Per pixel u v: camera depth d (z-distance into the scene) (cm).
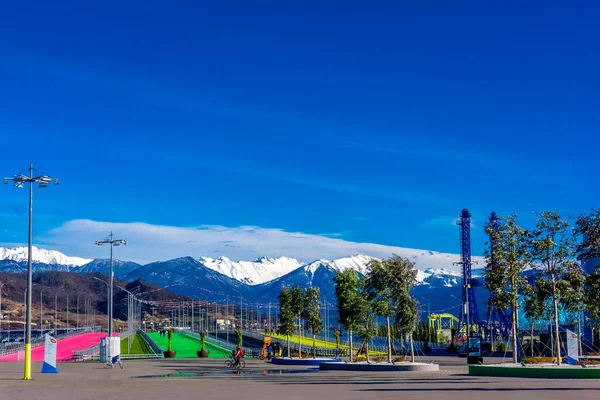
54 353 6225
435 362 8900
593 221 6378
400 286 6844
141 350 12681
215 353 11950
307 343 15000
